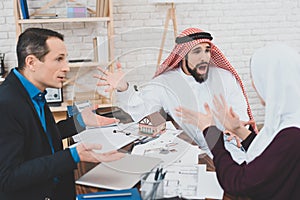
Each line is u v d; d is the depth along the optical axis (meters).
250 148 1.62
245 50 4.57
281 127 1.48
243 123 2.23
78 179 1.57
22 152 1.66
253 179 1.44
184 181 1.49
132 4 4.24
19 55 1.75
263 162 1.44
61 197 1.89
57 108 3.88
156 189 1.37
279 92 1.50
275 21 4.54
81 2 4.08
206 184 1.48
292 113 1.49
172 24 4.36
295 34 4.60
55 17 4.00
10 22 4.07
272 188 1.44
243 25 4.50
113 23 4.23
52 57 1.73
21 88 1.73
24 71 1.77
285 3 4.50
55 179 1.88
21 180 1.57
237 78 2.26
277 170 1.42
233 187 1.47
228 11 4.43
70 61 4.04
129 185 1.50
